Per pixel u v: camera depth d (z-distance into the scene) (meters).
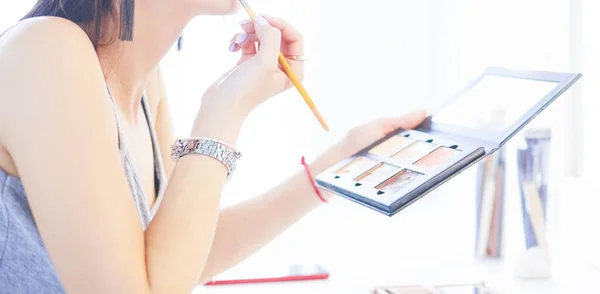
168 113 1.08
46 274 0.72
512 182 1.15
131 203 0.70
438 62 1.76
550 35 1.57
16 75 0.67
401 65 1.76
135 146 0.92
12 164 0.71
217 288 1.04
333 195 1.00
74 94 0.67
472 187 1.24
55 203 0.65
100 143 0.68
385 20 1.74
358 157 0.91
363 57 1.75
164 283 0.69
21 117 0.66
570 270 1.14
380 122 0.97
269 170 1.72
